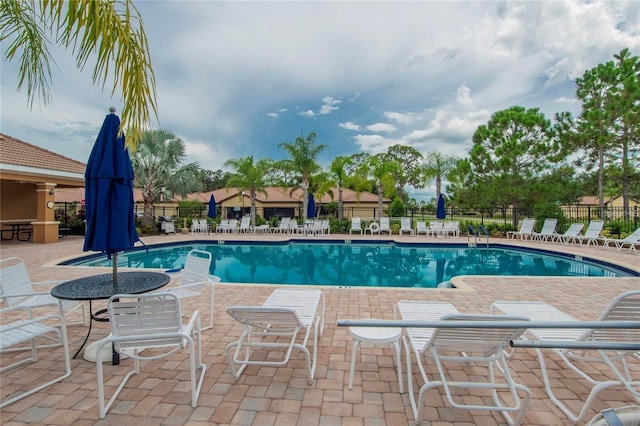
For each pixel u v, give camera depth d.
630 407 1.72
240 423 2.45
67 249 11.81
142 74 2.97
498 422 2.48
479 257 12.28
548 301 5.61
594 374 3.16
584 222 14.90
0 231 14.48
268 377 3.10
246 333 3.16
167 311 2.66
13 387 2.91
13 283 4.00
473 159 17.66
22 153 12.98
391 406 2.67
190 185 18.77
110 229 3.39
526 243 13.82
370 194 30.56
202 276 4.57
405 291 6.19
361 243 15.55
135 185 17.69
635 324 2.02
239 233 19.25
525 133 16.78
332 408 2.64
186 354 3.57
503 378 3.11
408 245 14.68
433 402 2.73
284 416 2.54
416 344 2.85
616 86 15.22
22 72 3.54
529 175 16.53
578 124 15.78
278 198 30.08
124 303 2.61
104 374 3.14
